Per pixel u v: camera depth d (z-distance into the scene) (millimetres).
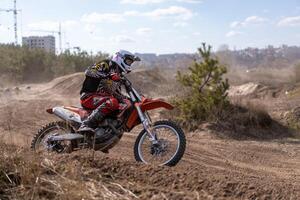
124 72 6707
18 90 26797
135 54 6711
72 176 4320
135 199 4184
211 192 4586
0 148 4734
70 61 42781
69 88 26359
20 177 4219
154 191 4410
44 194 4035
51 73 42938
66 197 3912
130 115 6621
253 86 26328
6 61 40344
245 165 9844
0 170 4219
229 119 14570
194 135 13648
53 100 20953
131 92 6664
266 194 4605
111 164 4957
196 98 14766
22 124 13211
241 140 13539
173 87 23016
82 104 6957
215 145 12023
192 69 14953
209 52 14820
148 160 6422
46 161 4621
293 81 30609
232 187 4668
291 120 17797
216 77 14727
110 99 6711
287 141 13789
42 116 15344
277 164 10172
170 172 4902
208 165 9461
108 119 6742
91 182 4359
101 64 6785
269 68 37219
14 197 3979
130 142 11023
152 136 6367
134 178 4773
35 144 7000
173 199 4281
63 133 7016
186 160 9703
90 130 6656
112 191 4277
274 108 19562
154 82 29344
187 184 4703
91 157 5023
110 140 6715
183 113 14625
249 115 14930
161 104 6543
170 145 6480
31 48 44688
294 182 7879
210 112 14547
